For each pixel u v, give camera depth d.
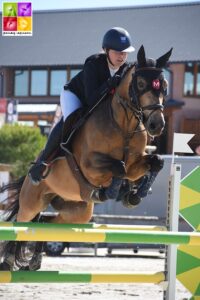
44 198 10.52
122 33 9.12
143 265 18.61
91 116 9.02
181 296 11.88
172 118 43.72
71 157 9.30
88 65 9.20
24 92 49.09
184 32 46.62
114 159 8.52
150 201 25.12
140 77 8.29
